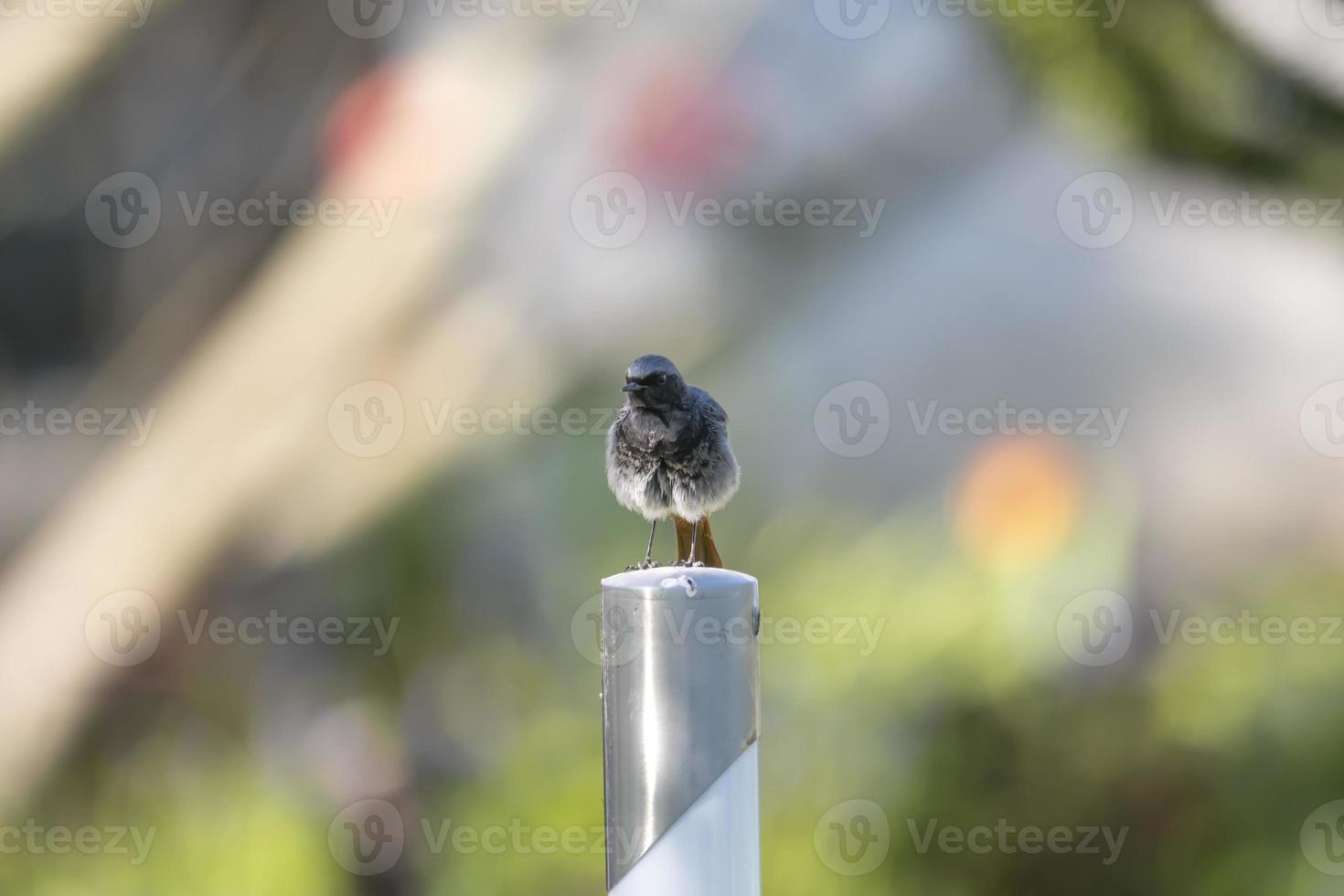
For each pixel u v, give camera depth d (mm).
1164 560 10633
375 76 10516
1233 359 11180
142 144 11102
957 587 10539
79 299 11703
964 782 10602
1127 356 11289
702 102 10328
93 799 11234
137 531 10805
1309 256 11227
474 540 11617
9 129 10859
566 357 10922
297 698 11688
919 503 11195
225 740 11453
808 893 10539
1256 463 10820
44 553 11133
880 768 10703
